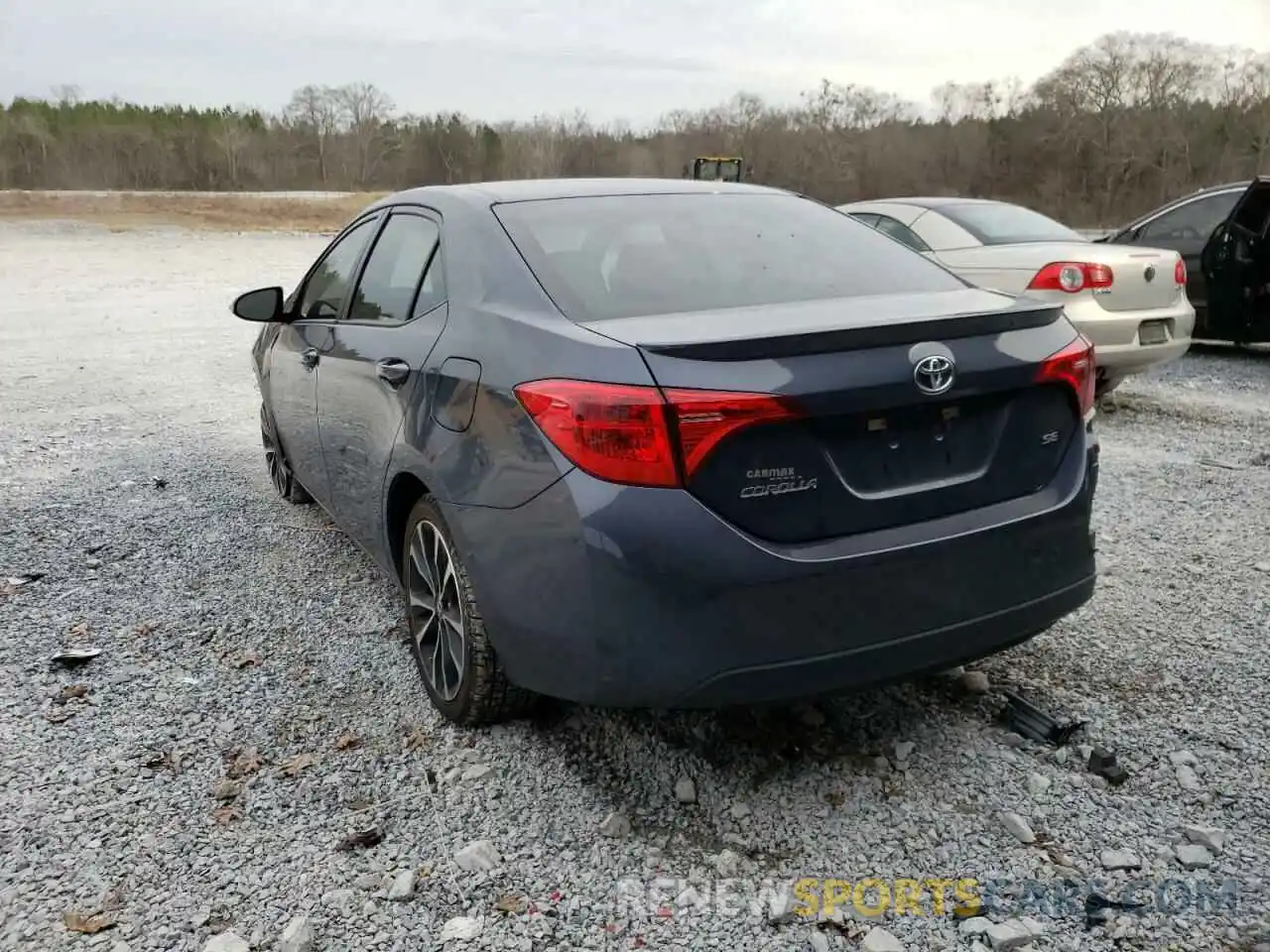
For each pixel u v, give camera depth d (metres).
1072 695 3.42
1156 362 7.20
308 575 4.62
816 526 2.55
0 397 8.65
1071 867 2.61
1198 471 6.12
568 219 3.38
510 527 2.72
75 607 4.27
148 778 3.04
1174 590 4.28
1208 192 9.96
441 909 2.49
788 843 2.72
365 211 4.45
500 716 3.24
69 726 3.33
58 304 15.38
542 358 2.70
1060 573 2.92
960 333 2.69
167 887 2.57
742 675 2.51
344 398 3.91
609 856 2.68
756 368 2.46
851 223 3.78
